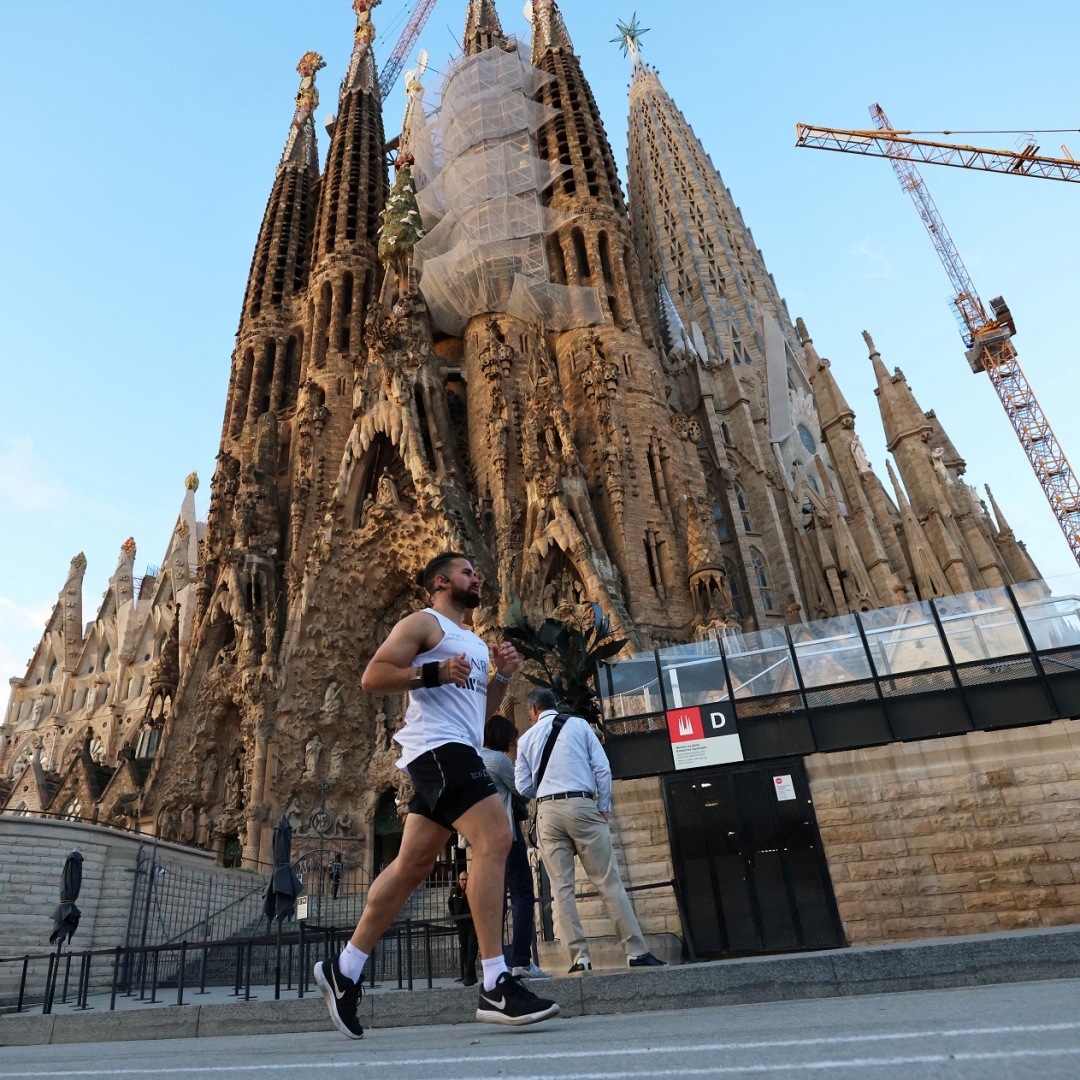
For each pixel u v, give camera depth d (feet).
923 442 222.89
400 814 154.30
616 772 49.83
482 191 215.31
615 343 191.21
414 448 170.60
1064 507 295.48
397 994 21.54
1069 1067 6.82
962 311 330.34
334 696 164.04
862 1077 7.30
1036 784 44.04
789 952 43.57
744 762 48.14
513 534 161.79
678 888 45.91
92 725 290.76
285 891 66.95
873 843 45.09
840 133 302.66
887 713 47.19
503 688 15.81
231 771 164.25
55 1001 71.67
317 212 280.72
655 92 325.42
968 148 290.56
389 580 172.55
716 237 276.21
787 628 51.01
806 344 238.89
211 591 194.49
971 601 48.19
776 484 213.25
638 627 148.36
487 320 202.28
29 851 92.99
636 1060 9.24
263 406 231.91
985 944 18.34
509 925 46.78
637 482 169.58
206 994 64.13
